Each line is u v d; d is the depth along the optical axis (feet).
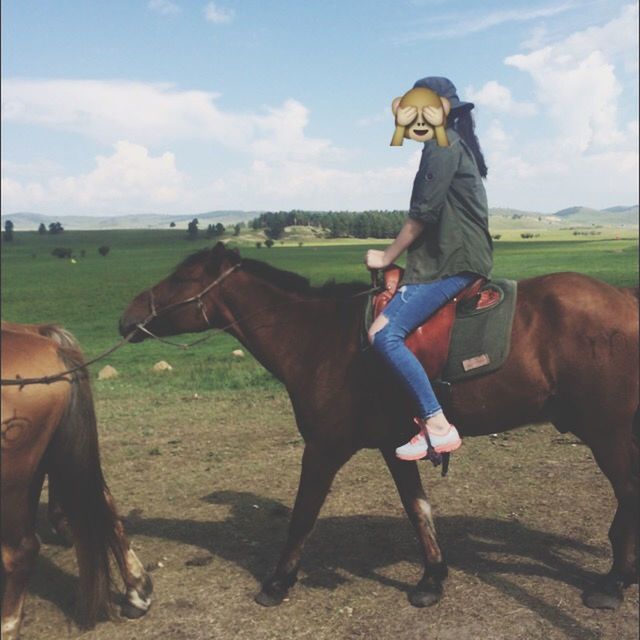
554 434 25.68
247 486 21.36
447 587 13.91
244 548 16.47
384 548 16.08
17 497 11.43
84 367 12.30
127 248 489.67
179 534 17.49
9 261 347.56
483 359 12.53
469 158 12.49
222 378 43.34
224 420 31.01
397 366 12.26
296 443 26.27
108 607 13.00
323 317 13.84
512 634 12.10
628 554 12.99
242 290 14.30
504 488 19.80
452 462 22.61
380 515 18.24
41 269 280.51
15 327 13.03
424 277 12.48
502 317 12.65
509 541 16.10
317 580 14.56
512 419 12.98
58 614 13.66
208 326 14.76
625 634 11.98
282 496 20.34
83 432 12.25
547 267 210.59
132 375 48.83
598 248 355.36
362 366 13.08
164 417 32.14
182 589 14.33
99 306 137.18
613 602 12.76
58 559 16.37
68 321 112.27
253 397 36.11
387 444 13.53
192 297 14.37
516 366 12.58
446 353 12.65
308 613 13.19
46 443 11.70
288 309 14.10
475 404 12.83
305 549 16.15
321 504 13.69
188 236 610.65
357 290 13.88
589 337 12.39
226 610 13.41
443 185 11.93
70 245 533.96
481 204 12.50
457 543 16.06
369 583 14.34
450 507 18.48
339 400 13.26
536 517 17.48
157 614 13.35
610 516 17.30
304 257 306.35
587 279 13.15
